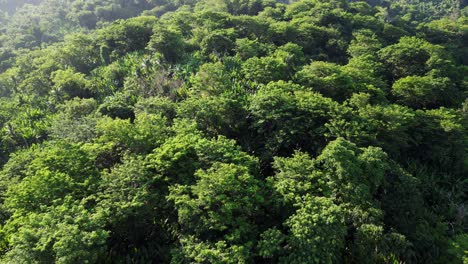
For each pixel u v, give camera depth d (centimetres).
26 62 4984
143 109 2822
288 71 3416
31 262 1419
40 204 1738
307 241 1518
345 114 2448
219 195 1645
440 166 2784
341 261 1770
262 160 2327
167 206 1744
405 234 2041
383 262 1770
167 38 4059
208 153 1939
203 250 1481
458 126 2689
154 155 1917
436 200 2488
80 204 1678
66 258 1368
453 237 2145
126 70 3838
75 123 2719
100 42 4756
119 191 1759
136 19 5222
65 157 2006
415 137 2748
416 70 3844
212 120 2516
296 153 2106
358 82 3262
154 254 1762
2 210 2072
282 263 1517
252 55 3981
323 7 5659
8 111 3659
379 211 1844
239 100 2694
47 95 4022
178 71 3584
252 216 1772
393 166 2230
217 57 3884
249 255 1529
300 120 2389
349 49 4462
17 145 3145
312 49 4766
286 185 1816
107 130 2178
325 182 1939
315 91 3116
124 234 1781
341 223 1639
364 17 5466
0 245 1752
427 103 3412
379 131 2533
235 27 4912
